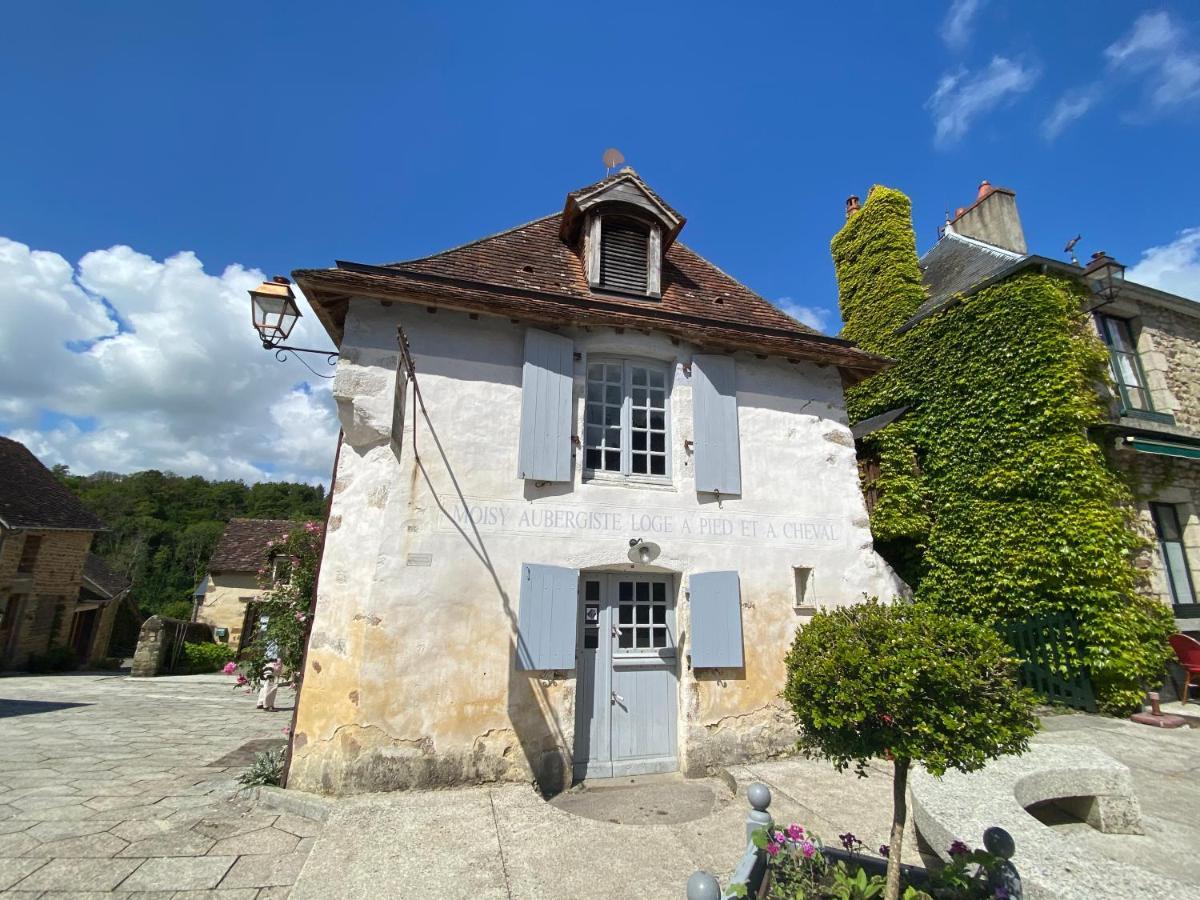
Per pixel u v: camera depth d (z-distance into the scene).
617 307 6.55
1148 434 8.59
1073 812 4.24
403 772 4.89
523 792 4.89
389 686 5.00
